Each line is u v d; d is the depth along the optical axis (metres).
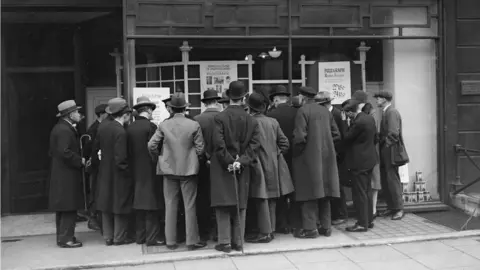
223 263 6.03
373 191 7.73
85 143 7.72
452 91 8.49
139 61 7.73
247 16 7.92
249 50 8.02
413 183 8.55
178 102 6.40
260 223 6.64
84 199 6.88
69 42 9.30
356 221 7.63
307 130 6.71
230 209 6.31
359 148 7.03
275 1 7.98
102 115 7.68
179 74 7.88
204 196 6.88
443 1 8.42
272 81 8.05
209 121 6.50
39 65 9.19
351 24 8.18
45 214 8.84
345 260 6.09
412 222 7.69
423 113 8.59
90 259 6.20
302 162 6.73
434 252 6.34
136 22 7.64
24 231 7.67
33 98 9.15
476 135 8.55
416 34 8.43
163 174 6.39
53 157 6.68
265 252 6.34
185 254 6.29
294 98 7.20
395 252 6.36
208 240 6.97
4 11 8.42
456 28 8.50
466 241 6.78
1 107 8.78
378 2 8.27
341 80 8.27
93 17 9.02
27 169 9.07
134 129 6.71
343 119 7.71
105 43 9.14
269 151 6.58
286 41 8.04
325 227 6.95
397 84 8.51
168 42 7.82
